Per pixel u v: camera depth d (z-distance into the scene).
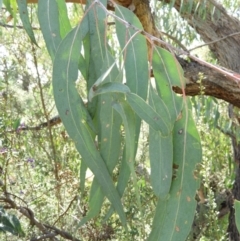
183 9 2.65
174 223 1.01
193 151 1.03
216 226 2.11
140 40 1.02
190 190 1.02
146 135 2.65
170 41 3.24
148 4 2.20
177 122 1.04
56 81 0.94
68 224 2.75
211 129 2.91
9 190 2.95
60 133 3.02
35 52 2.90
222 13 3.01
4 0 1.21
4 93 2.84
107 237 2.65
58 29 1.01
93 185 1.02
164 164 1.00
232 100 2.32
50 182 2.89
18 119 2.77
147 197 2.70
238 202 1.02
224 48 3.17
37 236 2.68
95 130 0.97
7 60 2.93
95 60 1.01
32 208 2.89
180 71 1.02
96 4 0.98
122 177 1.02
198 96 2.57
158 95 1.03
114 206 0.97
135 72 1.01
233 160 3.57
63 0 1.03
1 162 2.74
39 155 2.96
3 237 2.53
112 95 0.98
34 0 1.94
